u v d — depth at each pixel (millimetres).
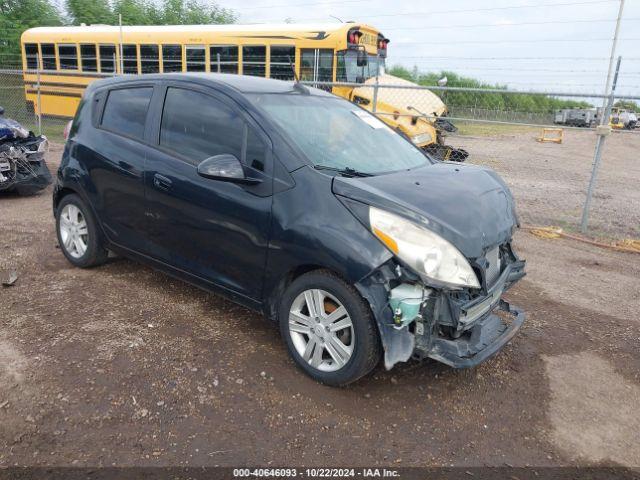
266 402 3295
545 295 5254
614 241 7227
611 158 19656
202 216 3926
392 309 3111
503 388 3625
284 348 3898
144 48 15859
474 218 3389
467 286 3188
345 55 13180
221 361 3688
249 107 3846
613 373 3896
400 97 11914
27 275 4996
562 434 3213
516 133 25969
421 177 3826
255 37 14164
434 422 3236
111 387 3342
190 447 2900
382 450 2975
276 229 3510
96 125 4844
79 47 16781
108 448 2861
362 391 3465
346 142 4086
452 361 3178
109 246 4828
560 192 11422
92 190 4777
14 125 8016
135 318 4234
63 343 3807
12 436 2908
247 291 3803
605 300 5195
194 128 4125
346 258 3180
